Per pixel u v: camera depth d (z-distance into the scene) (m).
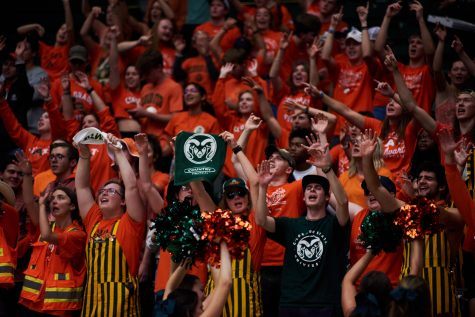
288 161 12.71
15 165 13.99
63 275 12.21
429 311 8.02
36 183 14.98
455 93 14.96
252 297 11.09
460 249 11.65
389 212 9.92
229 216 8.75
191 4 20.41
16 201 13.91
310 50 15.95
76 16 21.09
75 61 17.41
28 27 19.48
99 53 19.09
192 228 8.78
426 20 17.84
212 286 11.02
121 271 11.74
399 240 9.48
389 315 7.91
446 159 10.37
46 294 12.14
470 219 10.33
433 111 16.12
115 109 17.30
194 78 18.14
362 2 19.45
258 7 18.72
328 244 11.23
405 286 7.97
